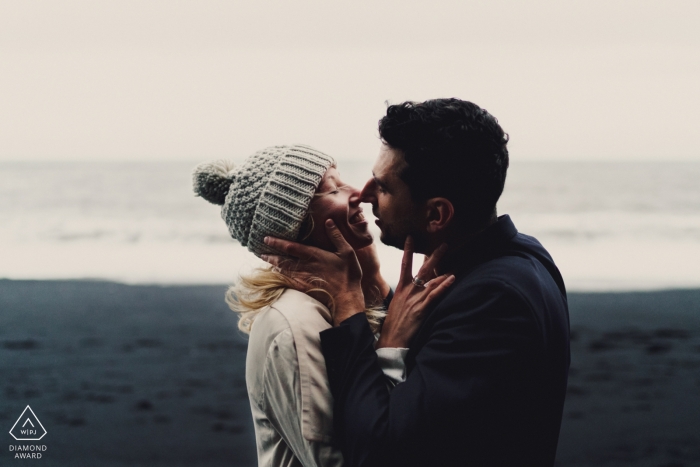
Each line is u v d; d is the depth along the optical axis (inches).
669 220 885.2
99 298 409.1
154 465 168.9
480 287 59.2
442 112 61.7
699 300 393.4
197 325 333.4
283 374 60.3
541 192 1162.0
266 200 65.6
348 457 57.2
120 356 279.1
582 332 317.1
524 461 58.9
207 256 633.6
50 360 273.7
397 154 63.4
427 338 61.7
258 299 65.6
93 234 789.9
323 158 67.1
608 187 1226.0
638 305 380.2
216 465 169.6
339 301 64.1
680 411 208.8
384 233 66.4
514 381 56.9
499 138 63.2
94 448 181.5
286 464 64.3
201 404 221.1
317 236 66.8
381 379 59.2
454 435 55.4
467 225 64.4
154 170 1626.5
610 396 224.8
